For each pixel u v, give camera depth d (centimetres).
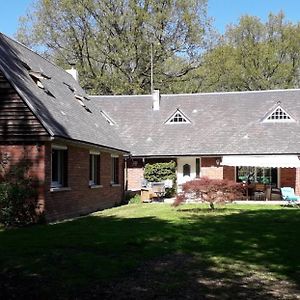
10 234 1551
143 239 1380
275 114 3800
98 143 2581
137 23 5088
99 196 2808
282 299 782
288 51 6162
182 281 888
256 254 1167
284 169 3594
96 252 1171
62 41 5253
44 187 1998
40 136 1986
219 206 2725
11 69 2192
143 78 5522
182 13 5200
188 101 4181
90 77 5369
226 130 3791
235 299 777
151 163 3759
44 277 902
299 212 2323
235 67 6022
